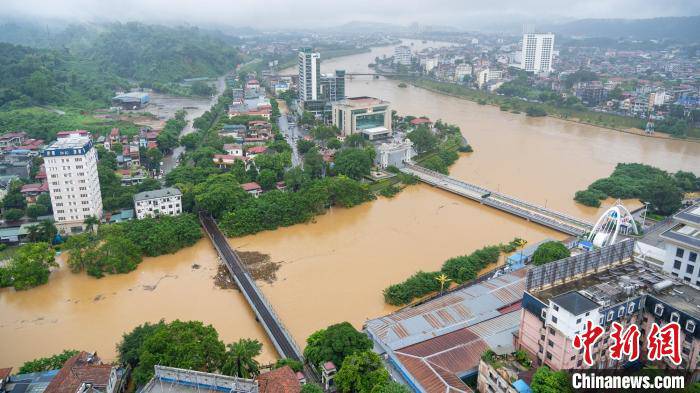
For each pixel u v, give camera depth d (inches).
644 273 5182.1
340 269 7470.5
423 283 6712.6
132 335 5251.0
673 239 5812.0
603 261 5275.6
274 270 7426.2
